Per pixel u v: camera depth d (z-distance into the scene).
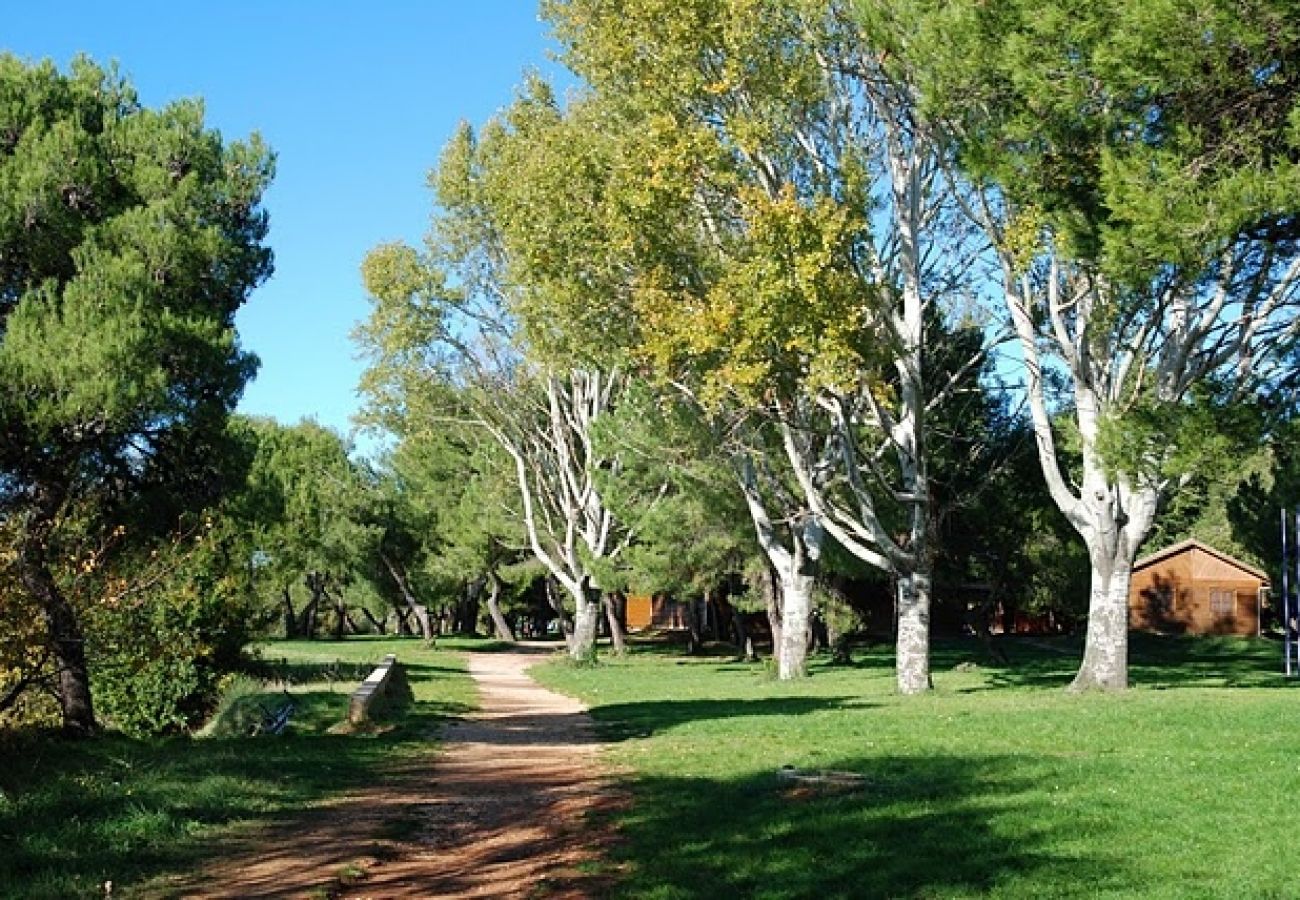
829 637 49.16
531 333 31.33
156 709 24.84
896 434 28.05
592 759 18.23
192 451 21.02
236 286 21.05
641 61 25.64
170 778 15.04
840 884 9.12
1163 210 14.27
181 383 19.56
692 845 10.91
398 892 9.98
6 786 13.87
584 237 26.75
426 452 70.06
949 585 45.78
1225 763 13.56
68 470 19.03
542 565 65.56
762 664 49.56
